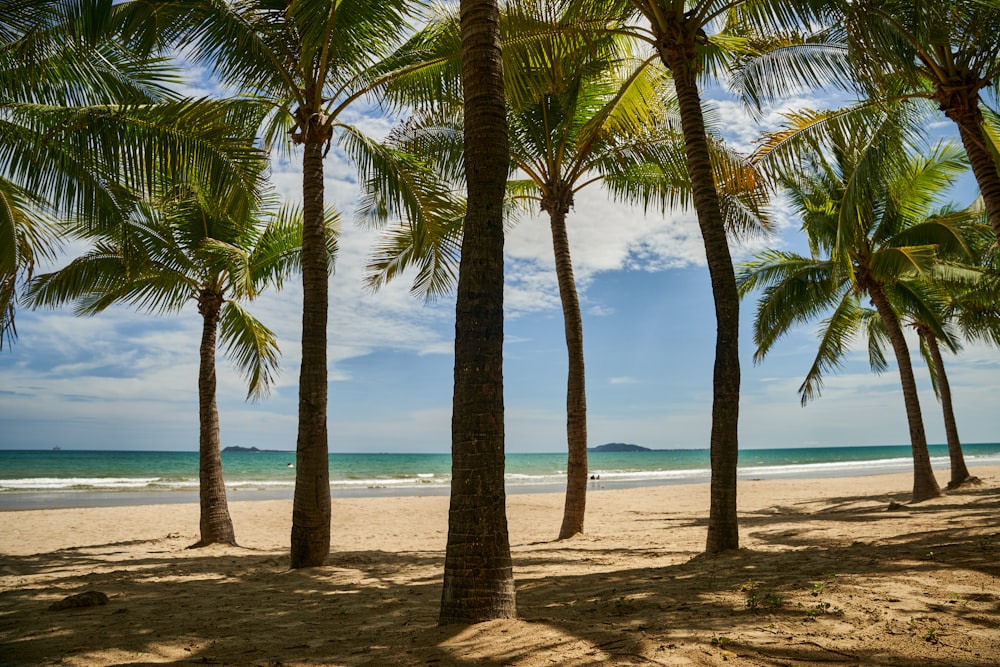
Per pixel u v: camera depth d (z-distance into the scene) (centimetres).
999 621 334
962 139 785
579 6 771
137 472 4300
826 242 1359
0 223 741
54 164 707
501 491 385
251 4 765
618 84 1054
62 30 645
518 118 1030
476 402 384
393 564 784
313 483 761
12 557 923
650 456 11606
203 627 428
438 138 1018
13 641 385
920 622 337
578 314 1066
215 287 1099
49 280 981
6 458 5850
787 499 1802
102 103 782
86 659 337
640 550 835
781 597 406
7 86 704
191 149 734
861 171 932
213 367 1093
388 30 746
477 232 400
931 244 1263
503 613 370
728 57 886
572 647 307
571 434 1055
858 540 739
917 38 659
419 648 322
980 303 1473
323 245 799
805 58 780
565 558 787
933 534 695
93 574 738
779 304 1455
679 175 991
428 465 6262
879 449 14862
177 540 1144
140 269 940
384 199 886
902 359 1359
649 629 341
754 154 952
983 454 7919
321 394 778
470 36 421
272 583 653
